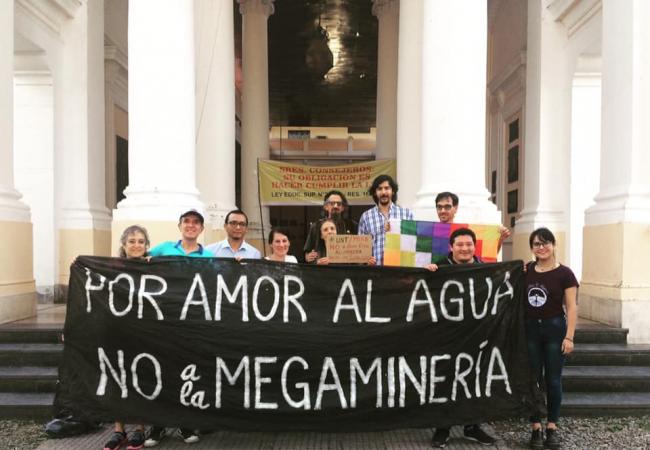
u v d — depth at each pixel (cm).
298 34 1593
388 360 405
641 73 578
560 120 819
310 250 509
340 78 1900
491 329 407
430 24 620
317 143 2225
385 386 402
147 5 623
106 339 395
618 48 602
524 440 421
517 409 403
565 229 811
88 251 812
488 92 1236
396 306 411
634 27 577
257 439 422
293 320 405
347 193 1105
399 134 798
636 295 559
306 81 1919
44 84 809
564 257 809
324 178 1110
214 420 393
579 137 805
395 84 1214
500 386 405
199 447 406
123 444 405
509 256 1099
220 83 821
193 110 654
